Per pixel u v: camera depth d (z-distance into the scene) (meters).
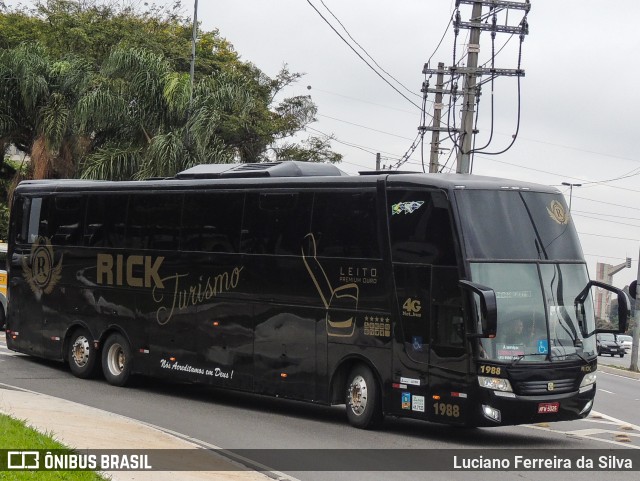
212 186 20.88
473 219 16.81
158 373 21.80
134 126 37.72
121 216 23.00
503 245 16.91
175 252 21.52
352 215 18.19
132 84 37.50
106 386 22.84
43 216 25.25
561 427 20.09
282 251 19.28
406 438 17.11
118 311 22.88
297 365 18.86
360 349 17.81
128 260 22.64
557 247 17.53
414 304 17.06
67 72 38.47
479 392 16.17
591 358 17.27
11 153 50.03
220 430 17.30
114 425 15.97
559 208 17.97
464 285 16.28
